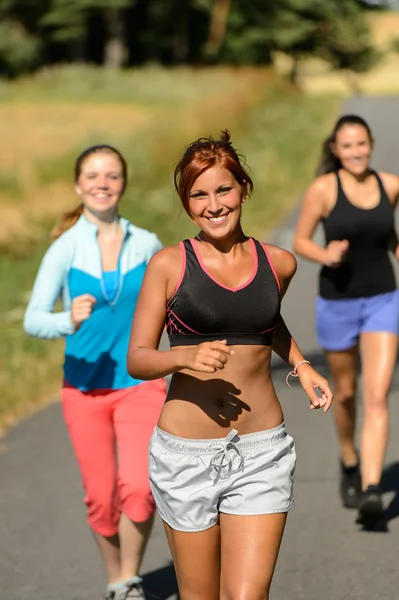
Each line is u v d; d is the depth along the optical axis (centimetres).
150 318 806
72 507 1372
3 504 1386
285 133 6059
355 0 15688
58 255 1061
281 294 829
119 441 1042
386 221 1301
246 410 812
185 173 802
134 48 15988
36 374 2022
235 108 6325
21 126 7150
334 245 1273
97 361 1047
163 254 807
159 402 1048
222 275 804
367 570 1138
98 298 1050
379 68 17062
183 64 15738
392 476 1428
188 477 806
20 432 1711
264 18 15300
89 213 1073
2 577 1162
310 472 1449
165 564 1188
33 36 14512
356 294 1309
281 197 4234
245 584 789
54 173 4656
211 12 15400
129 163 4241
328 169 1328
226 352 748
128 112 8012
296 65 15562
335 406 1347
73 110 8269
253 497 804
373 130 6550
